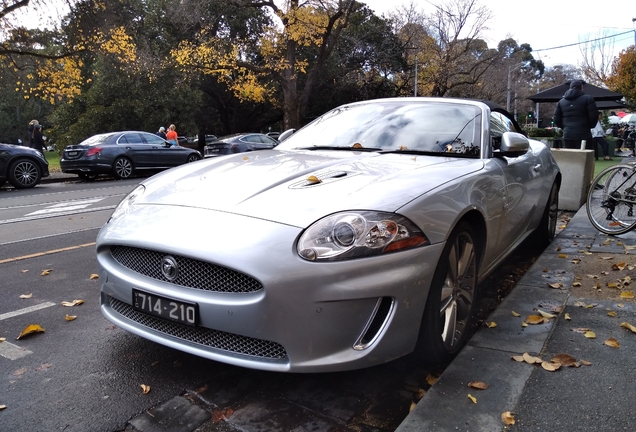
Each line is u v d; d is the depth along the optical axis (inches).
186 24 978.7
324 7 940.6
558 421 83.7
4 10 650.2
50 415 96.4
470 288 117.2
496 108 166.4
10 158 502.9
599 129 602.2
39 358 120.3
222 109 1446.9
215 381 108.7
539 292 144.9
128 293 104.0
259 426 92.3
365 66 1349.7
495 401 89.9
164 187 118.4
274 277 87.4
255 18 1243.8
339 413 96.3
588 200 224.1
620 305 132.0
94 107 1114.1
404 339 94.7
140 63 954.1
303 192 101.3
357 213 92.4
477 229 121.2
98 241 111.2
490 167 129.8
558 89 598.2
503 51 1423.5
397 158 127.0
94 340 130.5
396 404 99.6
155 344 127.5
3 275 187.9
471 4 1206.3
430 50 1277.1
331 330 89.0
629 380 95.5
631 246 189.9
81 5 725.9
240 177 115.0
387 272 90.6
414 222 95.3
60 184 572.4
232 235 92.5
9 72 796.6
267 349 91.8
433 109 155.1
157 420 94.7
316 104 1421.0
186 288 96.3
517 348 109.9
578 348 109.1
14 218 314.7
